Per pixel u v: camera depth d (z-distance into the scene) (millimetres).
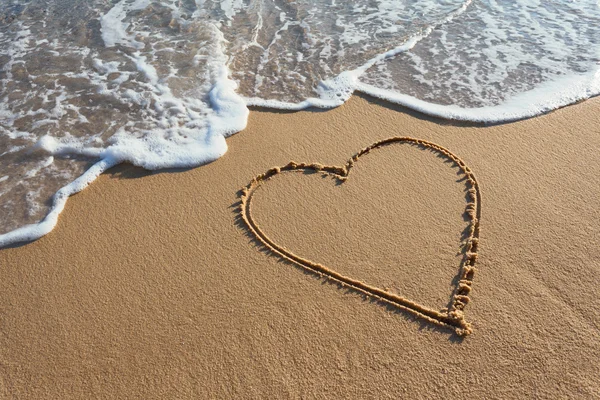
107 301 3121
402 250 3389
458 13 6051
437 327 2943
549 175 3891
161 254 3396
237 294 3146
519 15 5992
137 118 4570
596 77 4918
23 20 5980
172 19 6000
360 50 5480
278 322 2988
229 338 2916
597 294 3068
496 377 2703
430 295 3119
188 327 2975
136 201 3799
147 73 5109
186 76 5082
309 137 4344
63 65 5223
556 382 2672
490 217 3568
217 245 3453
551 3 6207
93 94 4836
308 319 3004
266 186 3896
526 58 5273
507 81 4961
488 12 6066
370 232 3516
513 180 3854
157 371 2779
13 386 2732
